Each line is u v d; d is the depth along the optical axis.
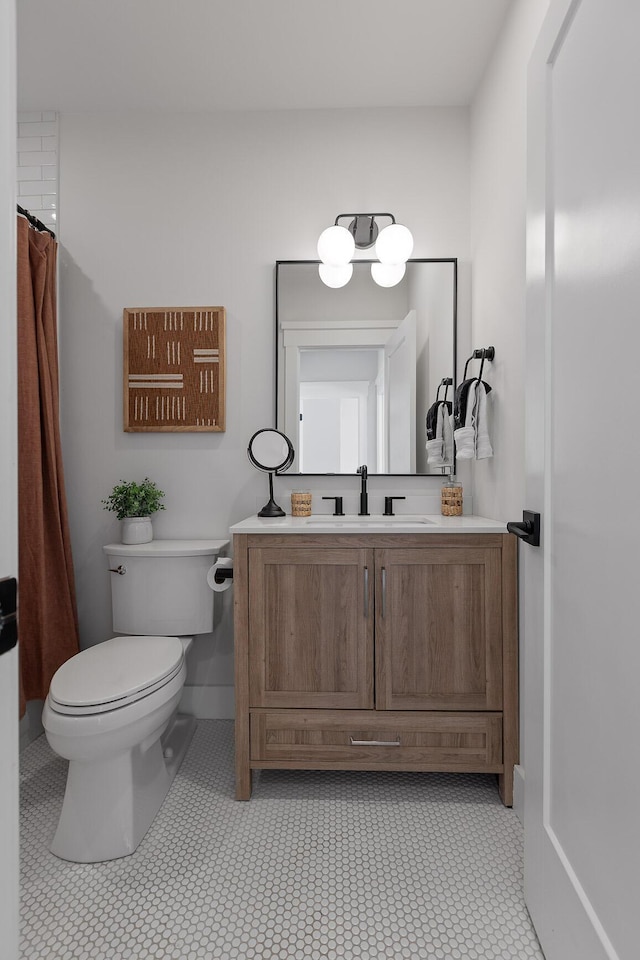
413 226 2.23
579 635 0.93
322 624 1.65
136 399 2.23
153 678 1.47
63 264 2.26
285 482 2.25
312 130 2.24
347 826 1.53
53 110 2.26
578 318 0.93
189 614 1.98
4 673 0.47
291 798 1.67
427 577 1.64
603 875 0.82
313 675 1.65
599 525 0.85
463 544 1.64
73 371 2.26
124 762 1.43
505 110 1.79
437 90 2.14
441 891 1.28
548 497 1.07
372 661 1.65
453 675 1.64
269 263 2.25
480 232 2.08
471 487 2.23
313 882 1.31
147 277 2.26
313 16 1.78
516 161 1.69
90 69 2.02
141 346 2.23
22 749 1.94
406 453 2.23
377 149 2.24
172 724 2.04
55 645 2.07
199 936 1.16
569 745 0.97
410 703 1.64
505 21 1.79
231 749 1.97
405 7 1.75
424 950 1.12
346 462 2.24
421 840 1.46
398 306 2.23
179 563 1.97
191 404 2.23
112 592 2.04
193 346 2.23
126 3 1.73
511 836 1.48
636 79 0.73
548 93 1.06
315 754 1.65
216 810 1.60
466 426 1.91
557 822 1.03
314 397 2.24
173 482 2.26
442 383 2.22
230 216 2.25
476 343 2.14
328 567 1.65
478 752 1.63
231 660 2.23
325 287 2.24
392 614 1.64
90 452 2.26
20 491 1.91
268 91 2.14
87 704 1.34
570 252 0.96
